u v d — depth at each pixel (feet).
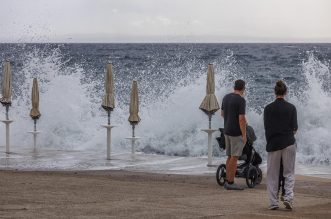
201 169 48.57
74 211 30.12
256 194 38.19
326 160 59.16
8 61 57.36
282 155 32.63
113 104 54.08
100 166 49.60
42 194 35.42
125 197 35.17
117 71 193.47
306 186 41.88
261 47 493.36
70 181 41.09
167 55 326.24
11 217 28.27
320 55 310.04
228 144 39.96
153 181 42.45
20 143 68.59
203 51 384.06
